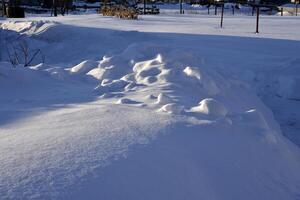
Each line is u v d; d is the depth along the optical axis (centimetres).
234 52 1370
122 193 244
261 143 402
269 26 2475
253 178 338
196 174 299
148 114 392
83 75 627
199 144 341
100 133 325
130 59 657
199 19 3181
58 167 258
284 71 1070
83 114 386
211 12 5034
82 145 296
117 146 298
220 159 336
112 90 523
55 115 388
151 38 1528
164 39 1565
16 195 225
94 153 283
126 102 446
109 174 256
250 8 5847
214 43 1553
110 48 1347
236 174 327
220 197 294
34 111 410
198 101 482
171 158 300
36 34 1530
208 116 411
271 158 390
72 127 343
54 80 584
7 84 529
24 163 262
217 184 305
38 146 293
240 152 362
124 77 577
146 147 303
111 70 621
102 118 371
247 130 412
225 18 3444
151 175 270
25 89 525
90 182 245
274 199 328
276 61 1226
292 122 735
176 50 669
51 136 316
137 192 250
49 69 637
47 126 348
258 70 1109
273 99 896
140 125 353
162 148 309
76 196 231
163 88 512
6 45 1496
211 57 1275
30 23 1631
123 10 3144
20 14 3244
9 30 1611
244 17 3728
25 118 383
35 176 245
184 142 335
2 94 494
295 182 377
